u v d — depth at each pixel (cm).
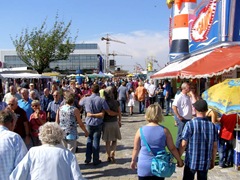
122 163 795
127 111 2088
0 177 351
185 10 1540
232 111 607
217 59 945
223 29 1038
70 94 680
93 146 777
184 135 452
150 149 412
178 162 434
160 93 2038
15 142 368
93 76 4103
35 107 698
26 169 327
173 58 2080
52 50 3591
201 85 1455
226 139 731
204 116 459
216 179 659
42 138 341
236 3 1023
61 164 328
